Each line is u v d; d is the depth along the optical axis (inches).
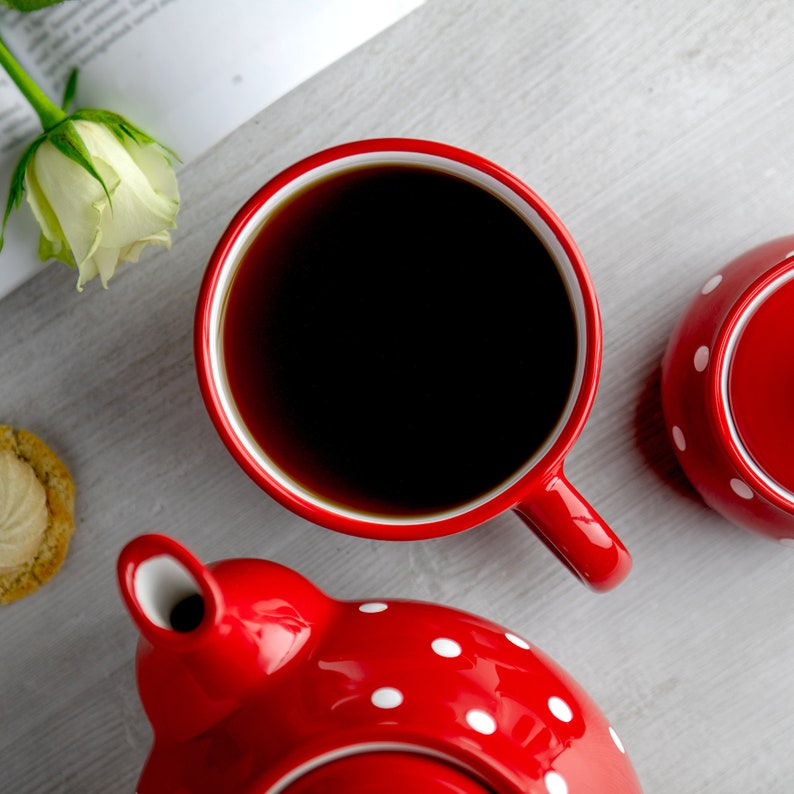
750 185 19.3
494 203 17.2
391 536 17.0
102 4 18.2
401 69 19.0
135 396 19.4
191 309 19.3
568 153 19.2
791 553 19.6
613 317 19.4
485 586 19.6
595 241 19.3
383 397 17.8
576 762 16.6
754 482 17.4
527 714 16.6
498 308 17.6
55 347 19.3
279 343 17.7
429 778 16.0
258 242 17.3
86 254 17.6
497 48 19.0
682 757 19.8
